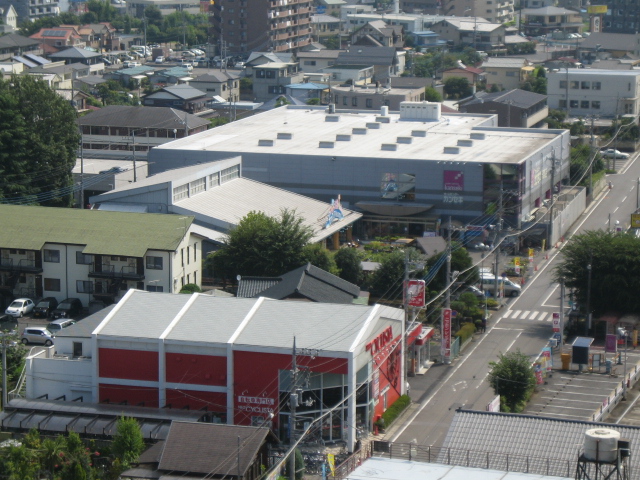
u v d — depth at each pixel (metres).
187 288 81.31
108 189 110.62
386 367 62.94
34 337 74.62
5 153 100.81
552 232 101.44
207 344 59.50
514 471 44.28
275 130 122.12
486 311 80.31
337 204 98.94
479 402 65.00
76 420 56.56
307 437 58.38
